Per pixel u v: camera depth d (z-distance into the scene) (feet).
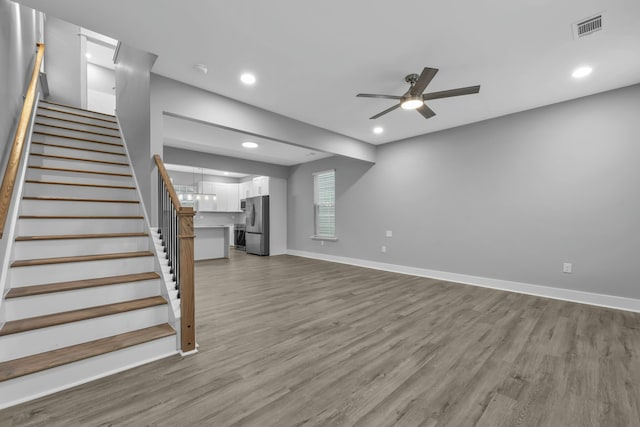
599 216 10.74
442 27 7.13
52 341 5.77
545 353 6.93
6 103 7.72
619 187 10.34
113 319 6.49
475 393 5.38
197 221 28.63
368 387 5.56
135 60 11.11
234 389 5.45
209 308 10.32
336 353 6.93
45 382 5.20
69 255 7.62
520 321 9.08
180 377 5.82
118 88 15.05
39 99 12.94
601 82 9.90
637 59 8.45
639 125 9.95
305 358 6.67
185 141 16.83
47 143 10.80
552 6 6.38
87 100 18.84
